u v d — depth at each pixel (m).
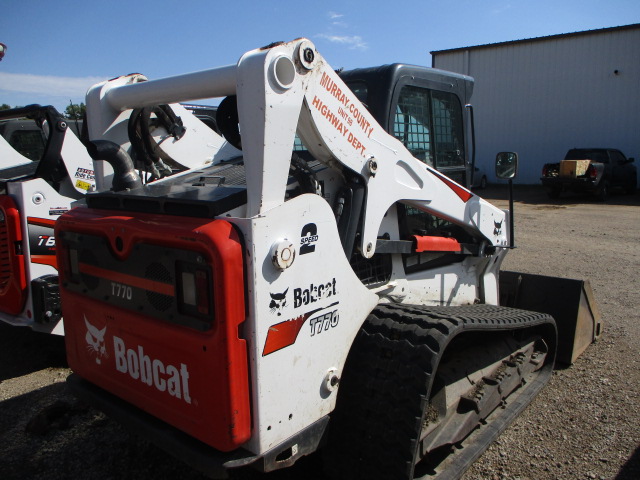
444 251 3.36
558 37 20.62
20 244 4.04
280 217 1.96
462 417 2.76
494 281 4.08
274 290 1.96
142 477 2.76
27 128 6.67
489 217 3.65
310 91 2.15
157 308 2.12
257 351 1.92
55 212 4.18
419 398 2.20
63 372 4.12
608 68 19.84
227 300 1.85
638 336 4.69
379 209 2.67
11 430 3.23
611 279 6.70
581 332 4.19
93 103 2.90
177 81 2.41
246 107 1.97
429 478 2.58
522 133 22.08
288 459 2.10
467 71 23.06
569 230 10.68
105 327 2.39
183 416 2.08
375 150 2.59
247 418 1.94
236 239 1.87
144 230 2.09
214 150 3.65
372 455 2.30
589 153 17.03
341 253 2.27
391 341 2.35
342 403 2.40
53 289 4.05
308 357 2.15
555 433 3.17
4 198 4.05
